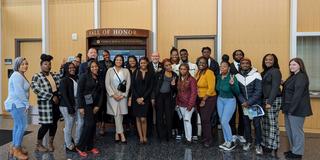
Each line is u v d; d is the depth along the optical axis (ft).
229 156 15.51
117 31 20.98
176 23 22.76
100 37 21.61
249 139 16.47
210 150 16.52
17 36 26.12
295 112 14.74
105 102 18.29
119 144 17.71
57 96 16.16
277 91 14.99
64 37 24.98
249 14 21.57
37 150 16.40
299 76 14.66
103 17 24.17
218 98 16.84
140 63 17.87
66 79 15.78
